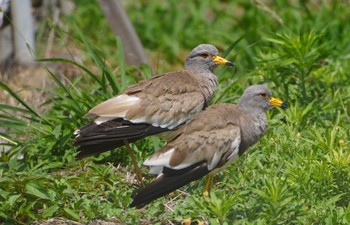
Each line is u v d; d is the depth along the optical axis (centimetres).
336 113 1464
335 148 1293
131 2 2288
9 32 1834
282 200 1116
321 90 1555
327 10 2117
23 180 1220
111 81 1479
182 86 1327
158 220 1191
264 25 2091
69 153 1380
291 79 1589
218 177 1299
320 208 1156
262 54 1620
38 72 1812
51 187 1258
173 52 2150
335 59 1758
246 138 1224
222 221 1122
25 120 1619
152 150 1391
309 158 1262
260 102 1240
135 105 1285
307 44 1502
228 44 2127
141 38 2194
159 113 1295
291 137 1356
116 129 1270
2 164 1362
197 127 1187
